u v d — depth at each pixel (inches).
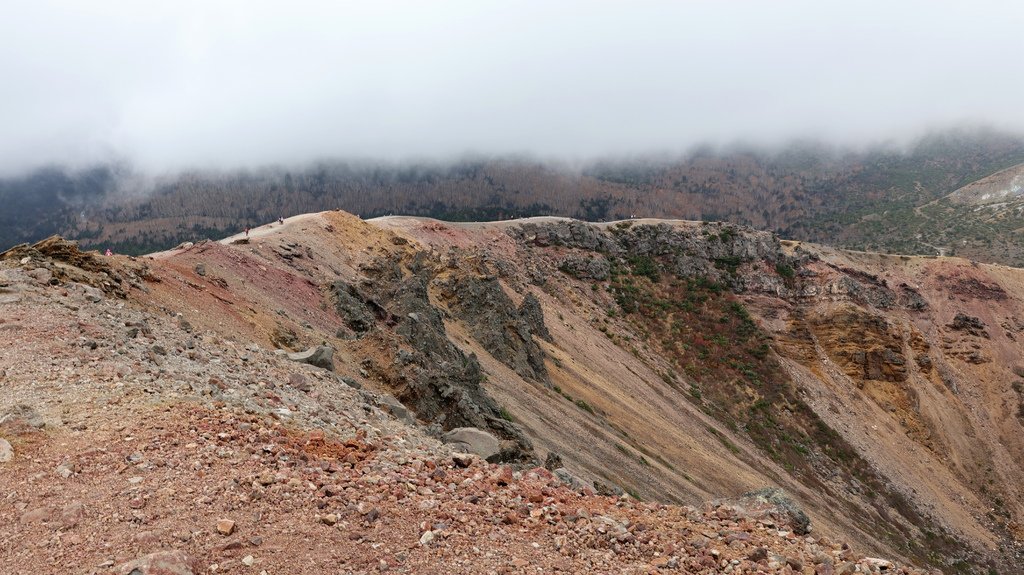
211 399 519.5
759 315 4837.6
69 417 433.7
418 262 2613.2
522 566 353.7
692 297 4916.3
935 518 3548.2
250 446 436.5
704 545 419.2
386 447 530.3
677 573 378.3
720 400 3991.1
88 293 747.4
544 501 458.3
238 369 663.8
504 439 1184.8
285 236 2094.0
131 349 595.8
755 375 4237.2
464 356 1855.3
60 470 368.2
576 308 4254.4
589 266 4859.7
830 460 3727.9
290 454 442.3
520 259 4414.4
